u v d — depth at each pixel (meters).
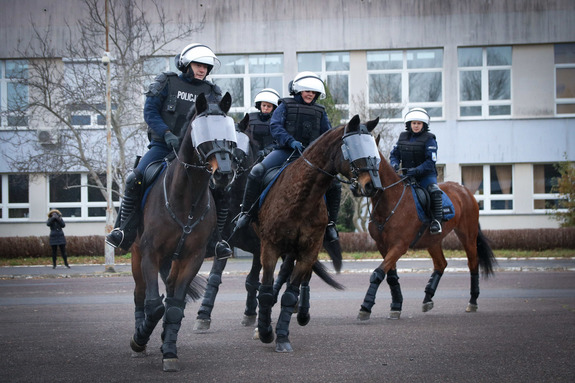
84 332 9.14
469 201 12.16
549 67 30.31
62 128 26.88
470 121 30.33
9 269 22.80
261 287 7.77
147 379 6.14
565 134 30.17
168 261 7.77
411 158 11.31
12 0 30.61
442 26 30.33
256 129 10.16
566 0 30.02
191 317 11.05
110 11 29.48
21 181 31.02
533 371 6.32
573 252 25.16
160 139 7.44
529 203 30.25
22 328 9.55
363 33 30.55
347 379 6.04
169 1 30.42
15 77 26.00
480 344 7.80
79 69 25.94
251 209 8.11
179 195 6.68
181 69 7.67
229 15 30.75
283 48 30.70
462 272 19.83
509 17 30.14
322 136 7.55
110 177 22.97
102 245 26.91
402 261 23.78
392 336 8.51
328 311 11.38
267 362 6.91
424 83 30.77
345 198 27.14
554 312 10.66
